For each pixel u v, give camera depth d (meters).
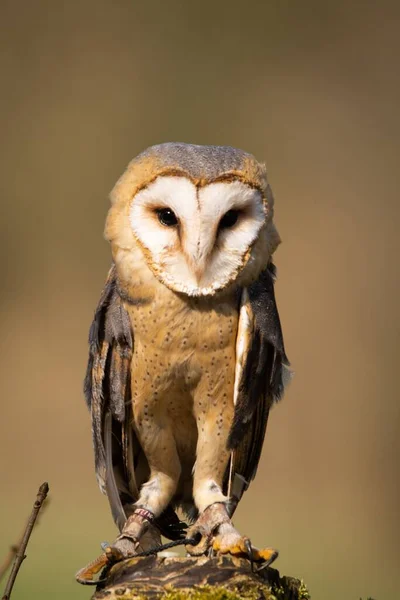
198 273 7.14
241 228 7.16
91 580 7.09
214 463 7.18
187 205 7.13
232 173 7.14
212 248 7.14
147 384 7.18
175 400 7.18
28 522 7.07
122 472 7.20
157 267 7.15
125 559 7.06
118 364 7.18
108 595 7.01
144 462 7.23
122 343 7.18
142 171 7.15
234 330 7.17
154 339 7.16
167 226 7.15
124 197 7.16
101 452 7.18
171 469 7.20
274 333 7.18
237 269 7.15
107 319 7.18
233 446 7.17
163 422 7.20
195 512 7.24
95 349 7.18
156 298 7.16
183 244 7.14
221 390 7.18
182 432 7.21
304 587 7.06
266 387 7.19
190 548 7.10
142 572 7.03
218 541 7.08
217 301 7.16
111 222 7.17
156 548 7.10
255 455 7.21
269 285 7.19
